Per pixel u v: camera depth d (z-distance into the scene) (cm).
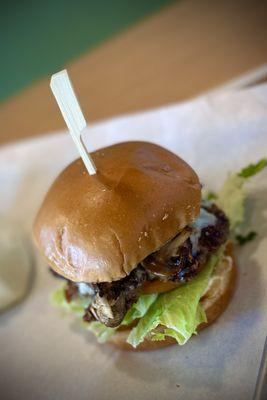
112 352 29
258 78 41
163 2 68
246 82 41
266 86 38
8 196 42
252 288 28
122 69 50
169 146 38
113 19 68
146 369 28
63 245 24
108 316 24
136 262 23
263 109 37
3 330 34
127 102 45
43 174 42
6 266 36
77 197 24
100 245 23
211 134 37
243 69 43
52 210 25
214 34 49
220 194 32
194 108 39
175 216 24
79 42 66
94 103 47
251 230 31
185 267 25
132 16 67
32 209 41
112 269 23
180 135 38
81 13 73
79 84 51
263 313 27
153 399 26
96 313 25
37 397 29
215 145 37
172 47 50
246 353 26
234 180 32
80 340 31
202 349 27
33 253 38
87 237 23
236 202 31
